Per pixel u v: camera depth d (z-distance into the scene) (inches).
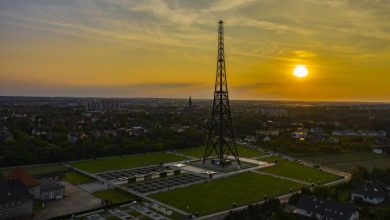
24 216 5472.4
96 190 6993.1
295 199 6038.4
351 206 5260.8
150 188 7145.7
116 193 6781.5
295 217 5201.8
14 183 5693.9
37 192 6318.9
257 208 5329.7
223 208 5935.0
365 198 6215.6
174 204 6127.0
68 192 6850.4
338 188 7022.6
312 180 7785.4
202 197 6535.4
